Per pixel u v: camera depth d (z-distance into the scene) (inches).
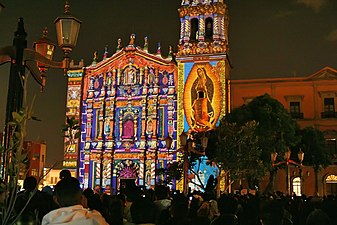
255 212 403.9
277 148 1715.1
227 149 1424.7
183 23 2347.4
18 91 453.1
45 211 391.5
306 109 2348.7
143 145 2337.6
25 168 284.8
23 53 475.8
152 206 345.7
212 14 2322.8
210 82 2242.9
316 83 2358.5
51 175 2512.3
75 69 2507.4
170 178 1813.5
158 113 2368.4
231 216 364.2
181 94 2269.9
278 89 2384.4
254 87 2399.1
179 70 2294.5
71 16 538.0
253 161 1444.4
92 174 2384.4
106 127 2422.5
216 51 2266.2
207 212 510.0
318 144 2048.5
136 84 2432.3
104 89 2456.9
